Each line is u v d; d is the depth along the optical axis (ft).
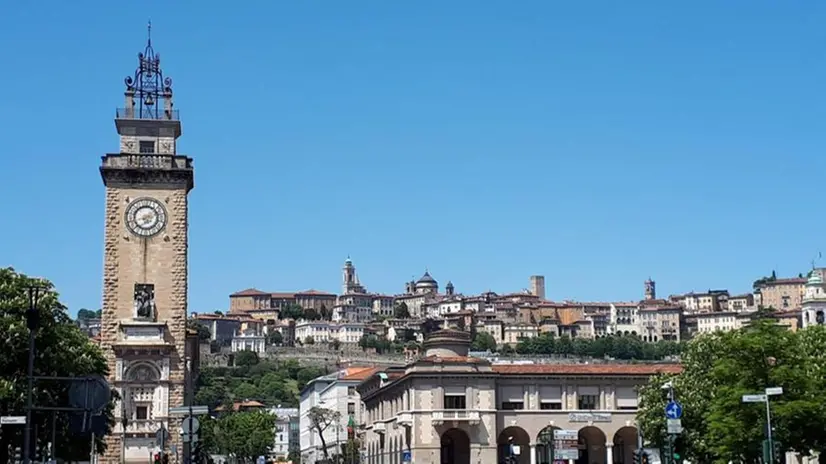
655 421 426.10
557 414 539.70
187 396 503.20
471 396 528.63
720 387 372.99
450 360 531.50
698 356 436.35
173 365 460.14
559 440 411.54
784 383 360.07
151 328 459.73
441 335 562.66
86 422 211.82
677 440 372.79
